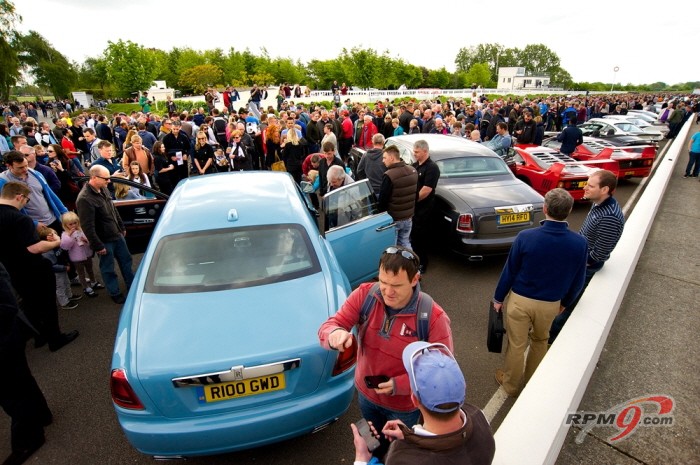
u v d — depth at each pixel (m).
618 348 3.36
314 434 2.82
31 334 2.73
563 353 2.58
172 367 2.19
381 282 1.67
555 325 3.64
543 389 2.28
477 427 1.21
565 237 2.66
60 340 3.92
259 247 2.98
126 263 4.77
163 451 2.23
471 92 53.09
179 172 8.24
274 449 2.70
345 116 13.28
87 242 4.68
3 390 2.56
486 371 3.41
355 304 1.84
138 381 2.17
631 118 18.16
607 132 12.52
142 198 5.69
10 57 47.34
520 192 5.50
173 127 8.23
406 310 1.74
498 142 8.81
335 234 3.85
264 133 10.48
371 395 1.96
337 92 36.12
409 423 1.96
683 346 3.39
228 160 8.95
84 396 3.27
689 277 4.75
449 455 1.13
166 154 8.21
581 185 7.54
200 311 2.53
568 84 123.44
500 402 3.05
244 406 2.27
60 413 3.08
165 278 2.76
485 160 6.29
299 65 68.00
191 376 2.17
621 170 9.58
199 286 2.71
